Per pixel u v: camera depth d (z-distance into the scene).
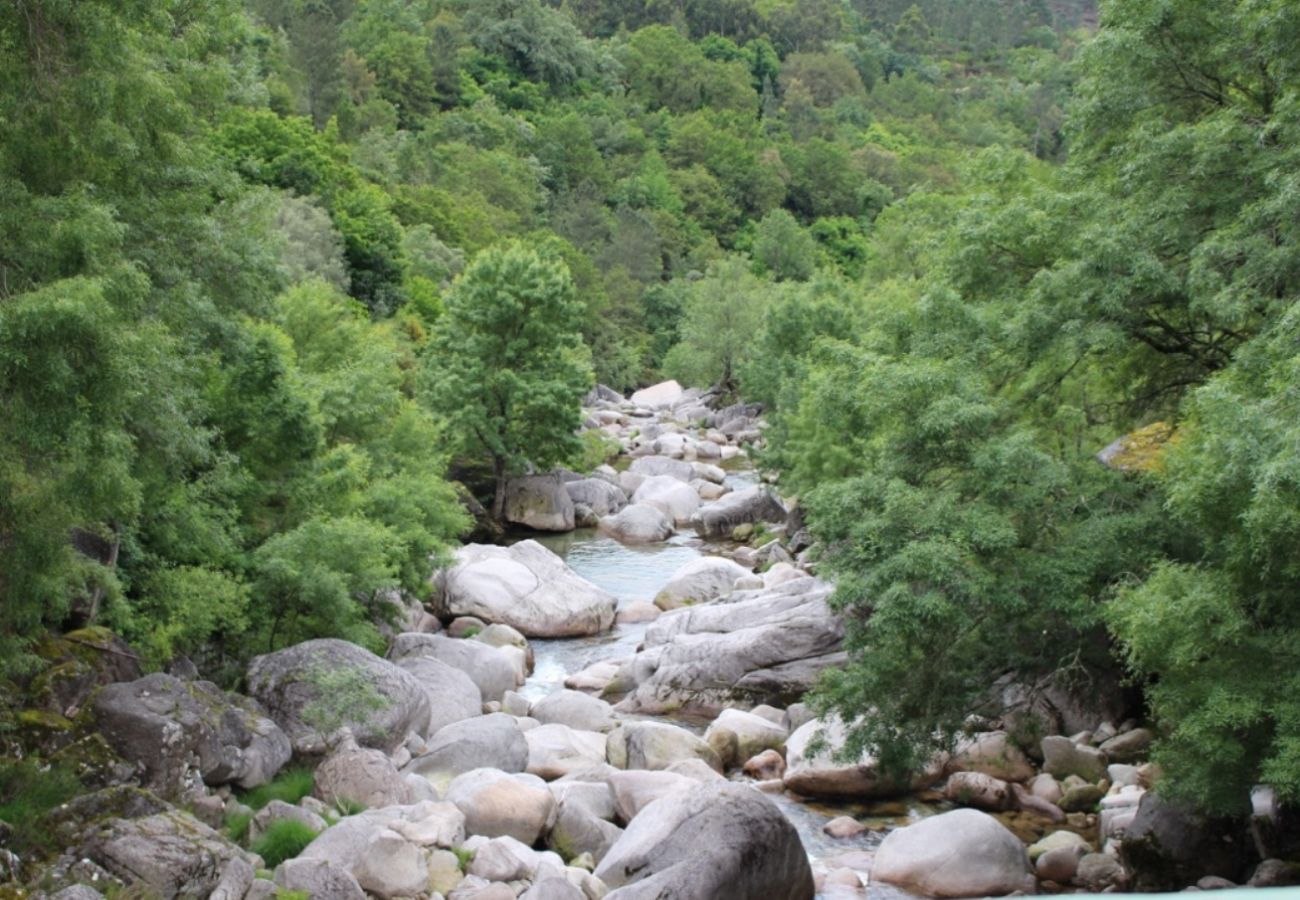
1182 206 20.39
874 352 22.70
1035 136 195.75
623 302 114.69
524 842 18.42
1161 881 17.06
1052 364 22.38
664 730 23.36
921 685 19.33
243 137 73.00
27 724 16.16
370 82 134.00
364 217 76.88
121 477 13.97
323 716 20.20
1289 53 19.67
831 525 20.14
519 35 174.38
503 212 114.81
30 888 13.18
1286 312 16.19
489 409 50.91
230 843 15.19
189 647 21.58
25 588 14.17
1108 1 23.27
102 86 14.40
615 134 164.00
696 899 15.18
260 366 25.02
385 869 15.71
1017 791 21.25
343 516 25.95
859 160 177.62
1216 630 14.05
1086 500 19.70
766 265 135.12
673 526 52.25
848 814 21.14
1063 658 19.77
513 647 30.70
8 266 14.23
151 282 18.25
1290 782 13.10
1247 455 13.66
